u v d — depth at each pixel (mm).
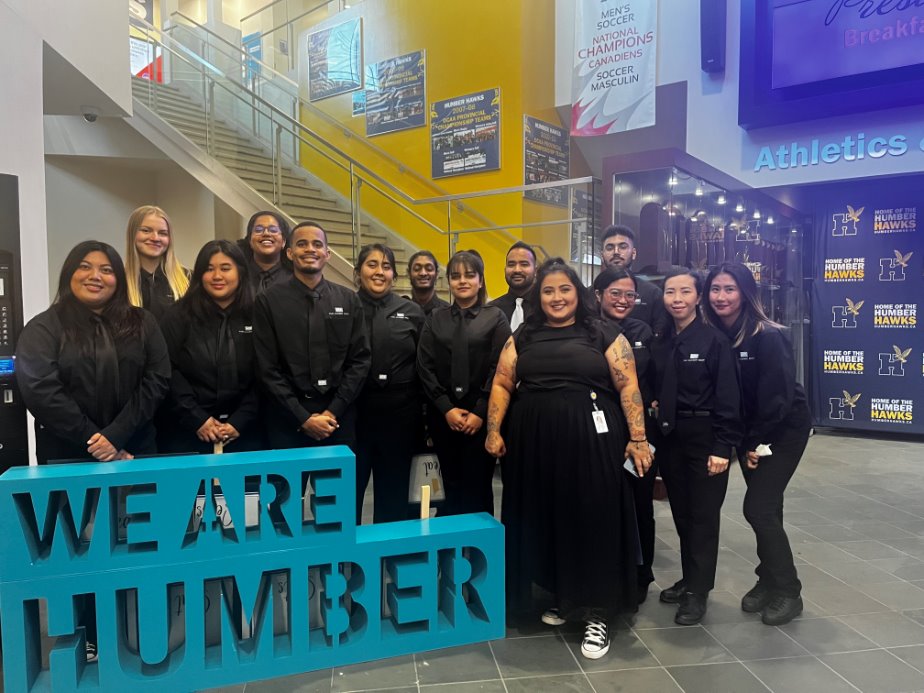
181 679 2195
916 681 2295
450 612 2572
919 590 3061
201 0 11852
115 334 2453
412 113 8680
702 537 2715
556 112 8250
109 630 2127
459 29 8102
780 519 2768
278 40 10766
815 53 5898
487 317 3037
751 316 2701
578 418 2535
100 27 4559
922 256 6434
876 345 6723
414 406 3121
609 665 2391
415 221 7828
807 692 2225
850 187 6738
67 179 7594
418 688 2232
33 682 2146
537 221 6504
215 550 2221
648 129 7746
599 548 2500
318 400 2828
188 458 2311
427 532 2490
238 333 2824
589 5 7680
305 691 2209
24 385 2293
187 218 8164
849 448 6254
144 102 7418
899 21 5492
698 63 6875
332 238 7137
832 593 3025
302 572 2318
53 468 2174
